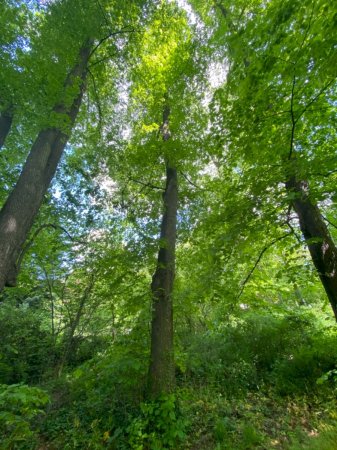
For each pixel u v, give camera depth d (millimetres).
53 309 8445
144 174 7344
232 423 4320
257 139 4340
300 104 4184
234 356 6207
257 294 8180
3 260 3881
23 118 5008
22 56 4574
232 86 4191
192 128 7043
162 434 3932
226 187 6395
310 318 7277
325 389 4809
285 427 4191
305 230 4602
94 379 5066
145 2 6703
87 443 4023
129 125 9047
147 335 5426
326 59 2906
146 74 8125
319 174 3945
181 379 5895
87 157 7426
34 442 4098
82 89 6047
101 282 6711
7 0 4762
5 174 6941
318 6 2801
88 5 5254
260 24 3436
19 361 7070
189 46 7527
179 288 6375
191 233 7156
